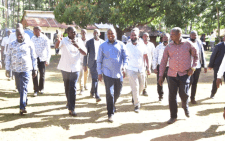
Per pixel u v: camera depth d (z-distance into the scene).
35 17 27.88
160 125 4.55
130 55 5.28
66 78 5.02
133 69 5.27
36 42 6.69
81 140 3.84
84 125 4.53
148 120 4.84
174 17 16.45
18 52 4.92
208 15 20.62
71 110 5.04
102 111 5.46
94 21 14.94
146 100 6.50
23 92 4.96
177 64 4.48
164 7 15.64
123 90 7.92
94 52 6.17
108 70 4.74
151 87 8.44
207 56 19.11
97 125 4.54
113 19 15.34
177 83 4.61
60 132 4.16
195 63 4.50
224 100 6.43
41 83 7.05
